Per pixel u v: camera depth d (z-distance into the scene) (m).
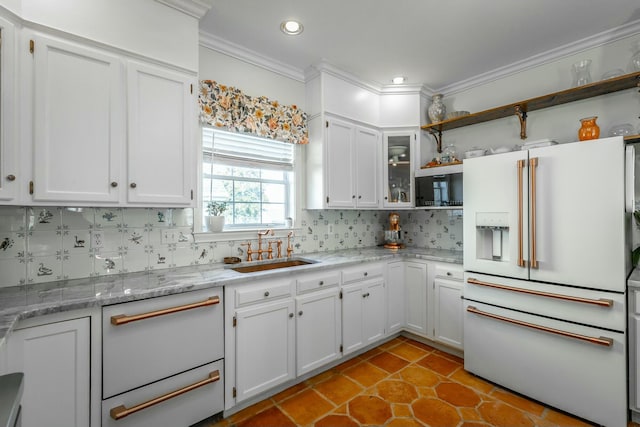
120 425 1.49
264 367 2.00
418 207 3.10
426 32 2.29
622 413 1.71
